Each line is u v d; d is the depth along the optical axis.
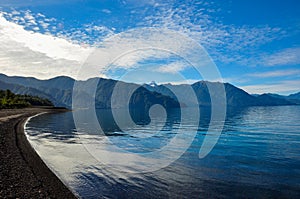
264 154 17.80
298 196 9.74
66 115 71.38
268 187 10.68
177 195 9.79
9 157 15.04
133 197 9.58
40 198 9.27
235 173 12.78
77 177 11.98
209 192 10.09
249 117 66.50
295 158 16.38
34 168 13.19
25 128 34.16
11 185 10.31
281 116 71.12
